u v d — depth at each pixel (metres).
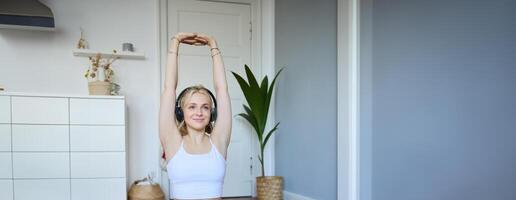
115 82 3.72
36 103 3.04
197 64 3.98
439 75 2.13
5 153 2.97
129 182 3.71
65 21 3.62
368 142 2.68
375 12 2.64
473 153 1.92
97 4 3.71
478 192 1.90
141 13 3.83
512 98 1.73
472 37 1.94
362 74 2.73
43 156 3.04
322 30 3.22
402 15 2.40
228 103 1.37
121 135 3.22
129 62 3.77
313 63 3.35
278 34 4.02
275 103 4.06
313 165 3.33
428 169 2.20
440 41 2.12
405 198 2.36
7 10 3.17
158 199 3.40
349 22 2.79
